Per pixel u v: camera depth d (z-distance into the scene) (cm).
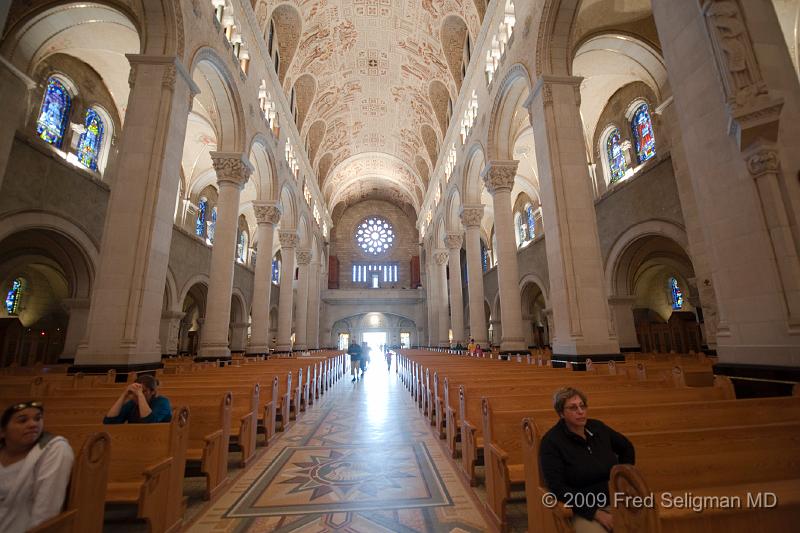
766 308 441
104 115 1537
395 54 2317
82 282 1409
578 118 1028
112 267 800
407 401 1093
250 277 2902
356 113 2884
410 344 4062
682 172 1138
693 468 235
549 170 1003
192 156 2086
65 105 1375
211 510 382
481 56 1648
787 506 182
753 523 180
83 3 995
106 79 1520
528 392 530
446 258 2956
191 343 2558
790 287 421
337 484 450
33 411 228
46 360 1688
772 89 453
